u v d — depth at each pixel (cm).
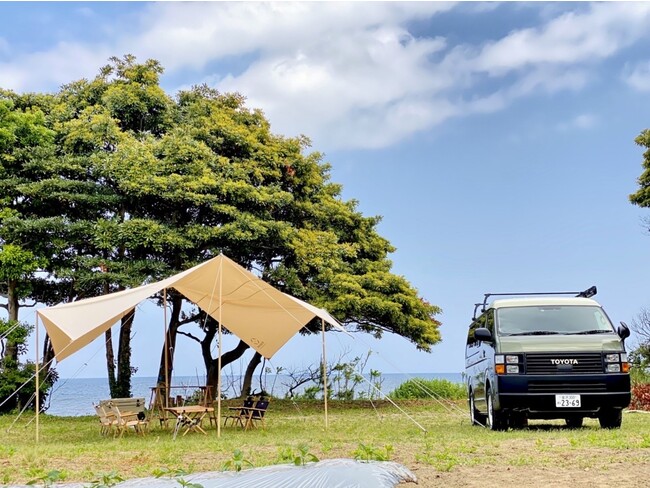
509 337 1156
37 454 966
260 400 1495
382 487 598
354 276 2248
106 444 1128
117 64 2333
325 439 1111
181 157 2053
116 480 631
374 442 1023
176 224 2095
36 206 2067
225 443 1063
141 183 1984
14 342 2045
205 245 2062
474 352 1343
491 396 1162
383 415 1872
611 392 1103
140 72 2289
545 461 759
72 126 2106
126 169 2008
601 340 1135
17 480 743
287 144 2339
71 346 1533
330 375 2506
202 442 1109
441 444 943
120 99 2189
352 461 693
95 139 2084
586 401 1104
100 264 1966
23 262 1956
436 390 2541
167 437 1293
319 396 2502
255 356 2433
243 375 2616
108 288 2131
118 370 2202
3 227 1970
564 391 1109
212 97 2462
